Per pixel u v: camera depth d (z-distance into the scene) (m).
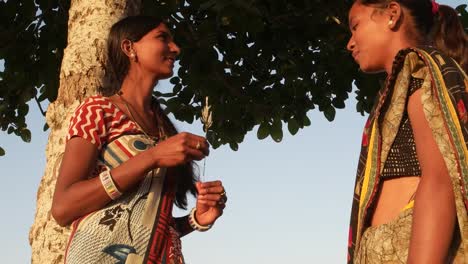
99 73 4.28
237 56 6.69
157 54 3.08
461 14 6.40
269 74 6.97
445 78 2.10
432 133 2.06
